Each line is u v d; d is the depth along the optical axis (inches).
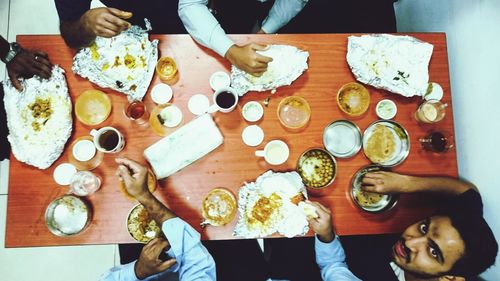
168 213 55.4
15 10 101.2
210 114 60.3
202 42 60.6
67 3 62.5
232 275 71.1
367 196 61.5
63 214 57.2
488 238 52.9
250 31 86.8
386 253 71.8
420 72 62.7
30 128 58.3
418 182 59.1
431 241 55.8
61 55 60.4
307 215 57.1
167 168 58.2
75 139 59.2
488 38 61.4
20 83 59.6
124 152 59.2
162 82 60.9
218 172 59.6
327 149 60.9
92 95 59.9
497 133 60.1
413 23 87.8
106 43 60.1
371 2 80.2
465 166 69.8
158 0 75.9
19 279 89.2
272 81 60.9
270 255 78.5
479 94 64.5
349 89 63.2
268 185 58.8
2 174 93.0
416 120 63.4
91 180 57.9
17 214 57.2
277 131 61.2
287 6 71.3
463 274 55.1
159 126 59.8
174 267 59.6
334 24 83.4
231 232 58.3
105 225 57.5
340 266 63.3
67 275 90.3
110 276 59.1
